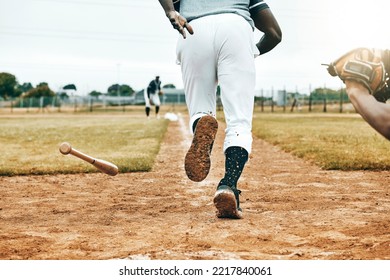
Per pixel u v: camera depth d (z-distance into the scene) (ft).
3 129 87.20
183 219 19.11
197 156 17.39
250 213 20.06
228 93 17.99
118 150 47.34
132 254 14.57
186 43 18.07
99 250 15.06
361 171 33.40
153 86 132.77
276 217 19.27
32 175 32.40
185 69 18.43
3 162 38.19
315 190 25.98
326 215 19.57
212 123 17.13
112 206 22.11
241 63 17.89
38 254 14.76
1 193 25.71
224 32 17.65
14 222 18.93
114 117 154.20
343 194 24.67
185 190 26.45
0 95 449.48
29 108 283.79
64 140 60.49
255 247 15.20
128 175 32.22
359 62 11.10
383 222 18.20
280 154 45.57
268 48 19.74
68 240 16.16
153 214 20.18
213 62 18.12
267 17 18.97
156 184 28.53
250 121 18.34
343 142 53.16
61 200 23.71
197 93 18.49
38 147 52.39
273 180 29.76
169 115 127.03
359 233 16.62
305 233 16.71
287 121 118.52
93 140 59.88
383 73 11.12
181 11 18.53
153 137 64.03
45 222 18.88
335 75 11.71
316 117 150.30
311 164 37.76
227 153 18.17
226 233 16.78
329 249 14.90
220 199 17.92
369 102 10.76
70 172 33.14
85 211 21.01
